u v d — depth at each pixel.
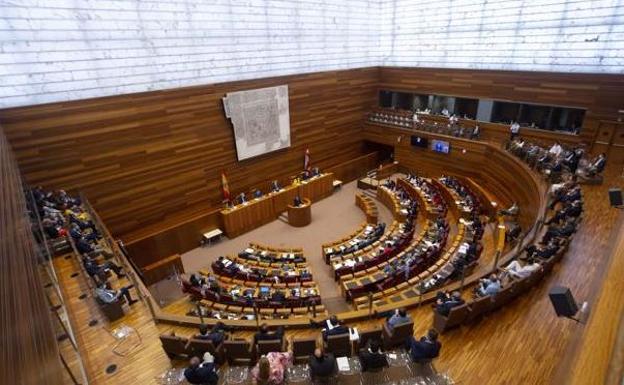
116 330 5.91
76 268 7.02
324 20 15.42
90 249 7.35
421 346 4.66
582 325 4.53
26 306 2.49
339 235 13.50
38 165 9.67
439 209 13.13
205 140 12.97
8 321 1.87
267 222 14.55
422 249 10.08
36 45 9.13
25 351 1.96
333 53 16.34
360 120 18.61
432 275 8.44
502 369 4.92
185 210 13.08
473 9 14.25
